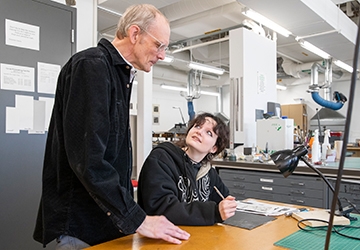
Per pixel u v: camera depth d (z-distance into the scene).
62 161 1.06
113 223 1.04
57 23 2.54
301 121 9.56
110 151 1.07
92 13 3.38
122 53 1.13
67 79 1.04
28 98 2.36
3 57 2.25
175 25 5.84
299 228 1.14
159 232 0.98
